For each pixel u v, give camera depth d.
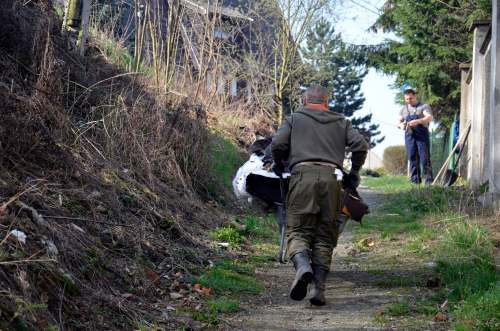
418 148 14.70
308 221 5.64
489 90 12.44
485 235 7.42
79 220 5.82
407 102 14.84
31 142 6.00
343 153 5.80
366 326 5.06
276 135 5.85
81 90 8.58
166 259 6.53
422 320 5.13
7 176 5.38
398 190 14.17
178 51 14.56
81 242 5.43
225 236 8.23
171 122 9.81
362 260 7.68
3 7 7.34
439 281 6.21
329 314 5.47
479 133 13.48
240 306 5.68
